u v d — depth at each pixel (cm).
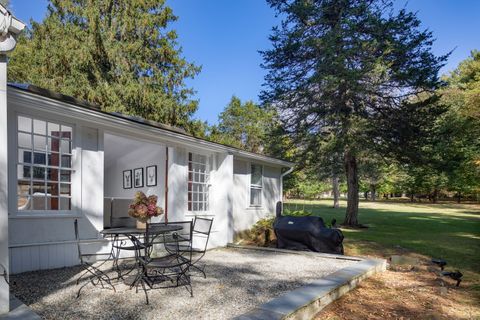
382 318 399
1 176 309
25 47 1633
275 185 1250
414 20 1298
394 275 609
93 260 564
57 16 1639
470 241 1009
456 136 1461
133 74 1652
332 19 1409
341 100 1299
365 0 1348
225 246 837
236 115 2994
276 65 1481
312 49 1380
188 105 1809
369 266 586
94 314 340
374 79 1242
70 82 1494
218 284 468
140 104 1605
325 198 4456
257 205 1119
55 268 513
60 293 402
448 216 1939
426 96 1484
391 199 4297
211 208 876
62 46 1529
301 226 771
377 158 1438
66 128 541
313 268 584
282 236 794
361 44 1252
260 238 951
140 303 377
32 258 489
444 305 452
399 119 1297
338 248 737
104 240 563
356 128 1225
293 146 1485
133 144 888
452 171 1377
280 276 523
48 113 507
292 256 699
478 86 1684
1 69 315
